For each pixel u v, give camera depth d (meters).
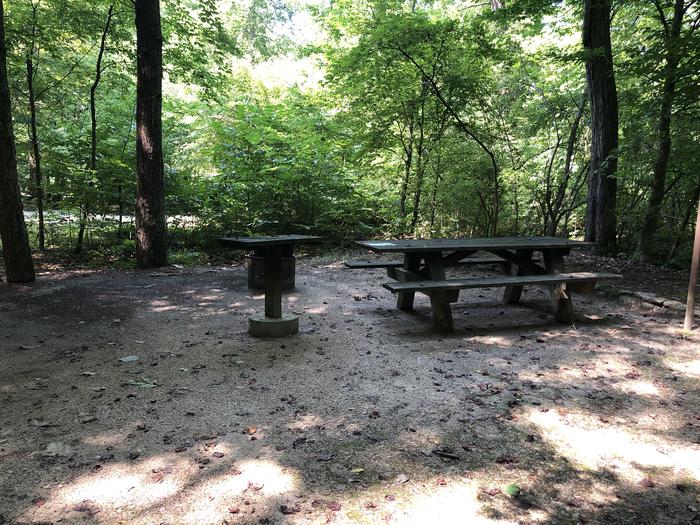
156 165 7.89
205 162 13.72
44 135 11.10
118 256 9.05
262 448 2.46
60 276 7.07
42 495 2.07
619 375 3.49
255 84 17.98
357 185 11.45
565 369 3.60
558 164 12.02
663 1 8.46
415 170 11.23
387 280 7.10
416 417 2.81
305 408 2.93
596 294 6.11
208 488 2.13
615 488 2.16
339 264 8.51
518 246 4.78
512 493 2.10
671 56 6.86
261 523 1.90
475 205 11.88
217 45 10.36
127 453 2.42
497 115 11.41
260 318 4.43
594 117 9.03
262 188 10.09
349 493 2.09
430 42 10.04
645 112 7.61
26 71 9.44
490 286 4.48
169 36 10.41
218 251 9.60
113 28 9.72
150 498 2.06
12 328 4.51
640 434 2.64
